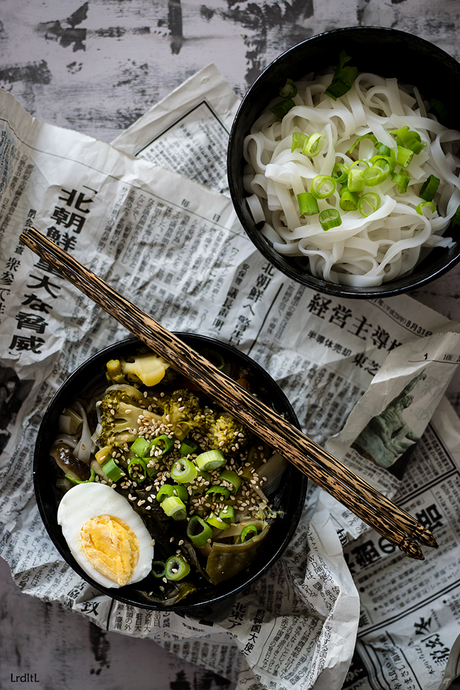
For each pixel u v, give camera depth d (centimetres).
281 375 51
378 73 48
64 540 48
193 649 52
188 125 51
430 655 50
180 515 46
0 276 51
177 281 51
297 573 50
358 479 45
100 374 49
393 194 47
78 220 51
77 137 50
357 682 51
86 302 51
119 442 47
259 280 51
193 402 47
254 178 48
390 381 49
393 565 52
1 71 52
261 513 47
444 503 51
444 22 51
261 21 52
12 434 51
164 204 51
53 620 53
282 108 48
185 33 52
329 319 51
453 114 48
